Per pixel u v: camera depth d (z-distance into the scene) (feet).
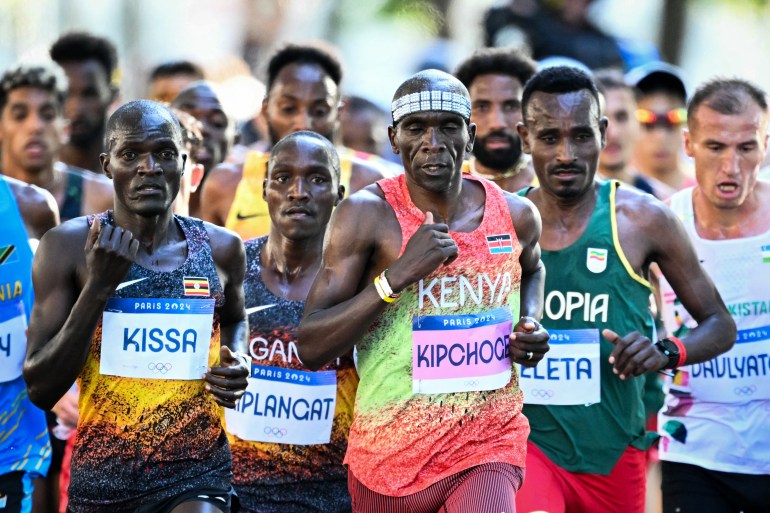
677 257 47.83
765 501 51.47
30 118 58.75
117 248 37.93
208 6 157.07
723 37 153.48
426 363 40.68
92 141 72.02
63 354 38.50
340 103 65.31
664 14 122.21
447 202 40.96
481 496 39.75
